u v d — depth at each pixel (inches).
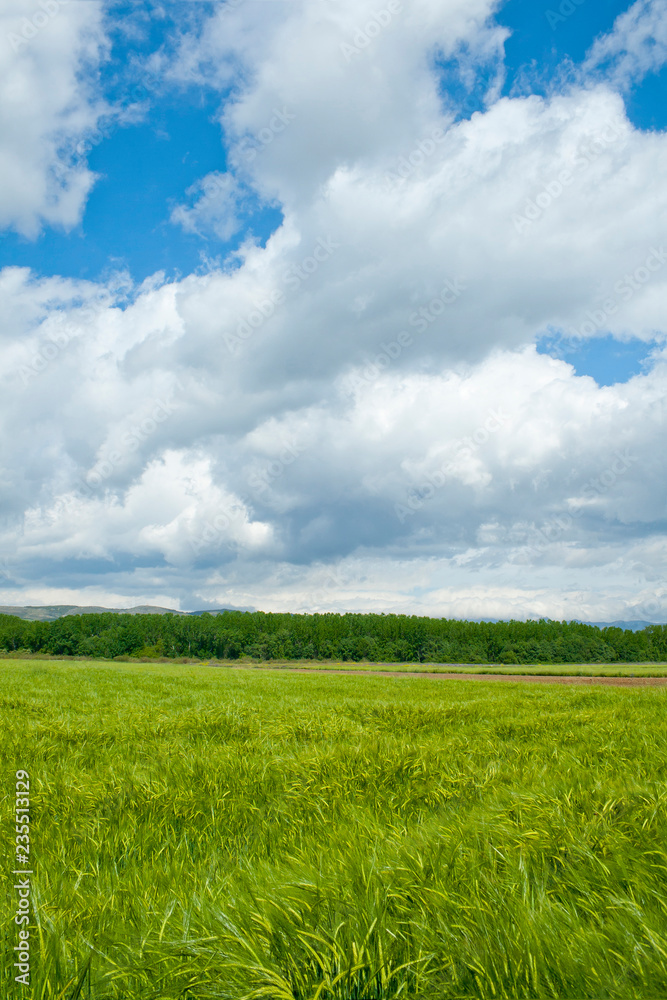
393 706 500.4
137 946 100.1
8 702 516.7
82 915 115.0
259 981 81.6
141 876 135.0
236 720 402.0
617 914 94.1
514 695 700.0
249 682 961.5
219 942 94.0
